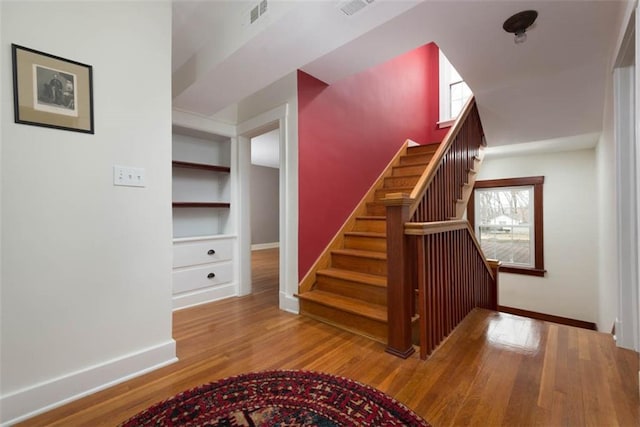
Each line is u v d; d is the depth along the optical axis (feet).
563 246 13.38
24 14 4.49
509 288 14.80
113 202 5.34
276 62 6.90
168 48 6.15
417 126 15.89
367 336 7.16
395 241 6.16
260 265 17.57
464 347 6.43
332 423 4.19
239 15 6.34
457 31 6.51
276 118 9.53
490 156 14.66
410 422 4.18
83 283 5.00
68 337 4.83
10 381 4.32
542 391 4.83
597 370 5.40
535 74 8.09
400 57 14.55
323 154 9.84
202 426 4.16
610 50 6.81
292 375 5.44
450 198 8.65
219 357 6.19
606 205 9.23
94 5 5.18
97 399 4.80
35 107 4.55
